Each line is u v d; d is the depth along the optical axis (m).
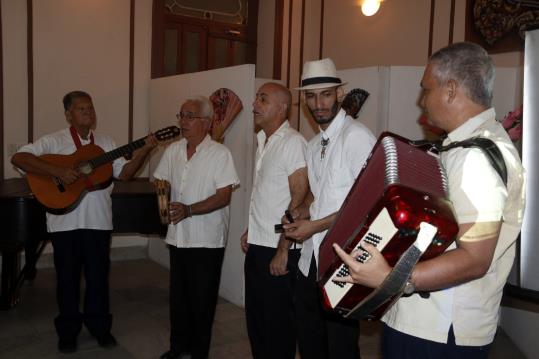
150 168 5.26
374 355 3.15
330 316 2.10
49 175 2.88
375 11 5.01
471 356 1.33
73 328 3.07
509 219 1.29
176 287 2.95
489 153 1.18
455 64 1.29
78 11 5.05
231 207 4.01
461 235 1.16
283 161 2.41
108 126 5.27
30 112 4.88
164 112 5.02
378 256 1.14
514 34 3.76
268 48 6.18
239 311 3.89
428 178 1.20
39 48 4.89
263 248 2.47
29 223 3.23
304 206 2.33
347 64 5.42
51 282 4.51
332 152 2.09
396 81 3.66
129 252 5.41
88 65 5.13
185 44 5.83
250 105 3.75
